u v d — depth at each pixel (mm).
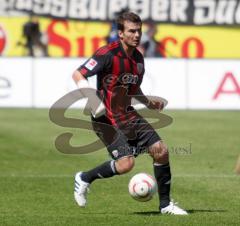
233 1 80375
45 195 32750
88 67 26516
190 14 80250
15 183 35906
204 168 41156
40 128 58000
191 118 65812
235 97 73375
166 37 79938
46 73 73188
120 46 26703
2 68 73062
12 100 73438
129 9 79750
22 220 26641
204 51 80500
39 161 43625
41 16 79875
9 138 52625
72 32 80188
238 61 73000
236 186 35188
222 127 59781
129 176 38406
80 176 27875
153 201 31156
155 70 72562
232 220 26391
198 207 29688
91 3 80000
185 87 72938
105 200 31516
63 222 26109
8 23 79688
